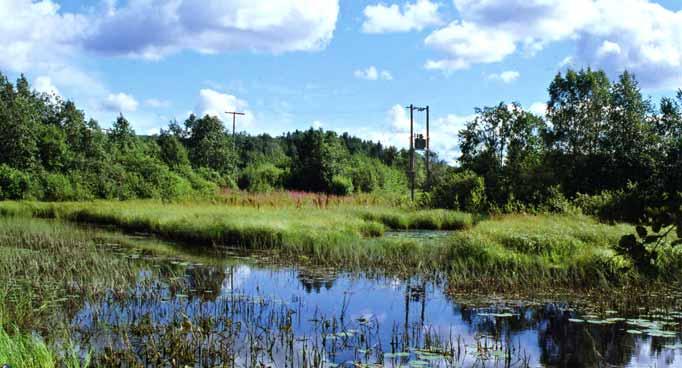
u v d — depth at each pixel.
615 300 8.89
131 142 51.09
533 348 6.46
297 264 12.26
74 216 23.39
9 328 6.46
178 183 36.72
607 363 5.95
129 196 33.25
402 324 7.43
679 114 29.11
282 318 7.57
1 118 33.72
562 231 12.95
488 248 11.72
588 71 32.69
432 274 11.05
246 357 5.86
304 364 5.63
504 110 32.00
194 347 6.11
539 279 10.09
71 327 6.76
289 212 21.05
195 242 15.97
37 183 31.16
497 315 7.94
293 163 50.59
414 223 21.95
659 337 6.96
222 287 9.67
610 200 20.83
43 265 10.65
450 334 6.82
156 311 7.75
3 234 15.98
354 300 8.85
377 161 62.66
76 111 44.50
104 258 11.66
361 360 5.89
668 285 9.81
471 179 28.61
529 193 27.59
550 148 32.50
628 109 30.67
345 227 16.86
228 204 28.69
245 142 88.50
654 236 2.95
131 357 5.65
